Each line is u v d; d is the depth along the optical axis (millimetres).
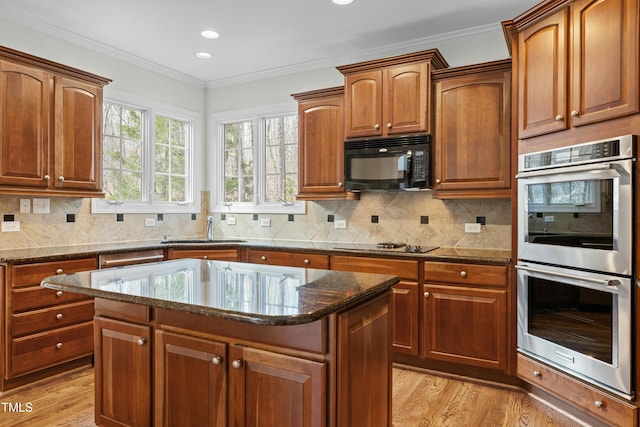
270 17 3277
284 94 4445
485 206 3467
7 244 3219
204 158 4914
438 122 3256
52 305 2941
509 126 3008
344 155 3604
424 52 3211
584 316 2227
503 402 2633
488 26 3428
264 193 4645
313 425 1480
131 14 3230
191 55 4066
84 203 3738
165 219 4465
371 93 3461
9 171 2857
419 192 3736
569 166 2277
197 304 1447
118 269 2217
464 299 2926
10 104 2861
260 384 1576
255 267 2309
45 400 2633
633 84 1978
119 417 1919
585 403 2217
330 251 3438
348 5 3090
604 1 2100
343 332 1505
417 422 2383
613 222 2068
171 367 1758
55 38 3496
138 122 4273
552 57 2385
